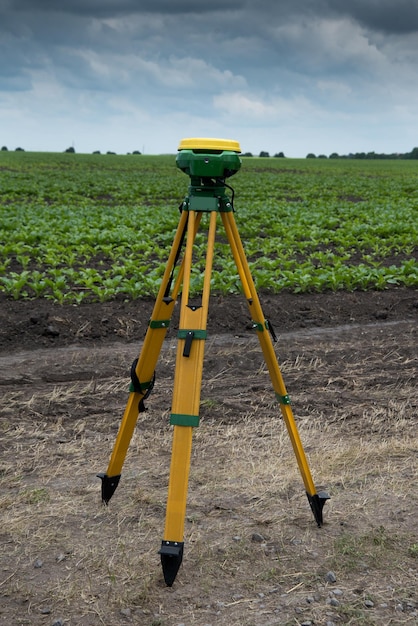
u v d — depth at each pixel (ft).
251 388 21.58
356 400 20.84
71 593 11.23
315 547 12.75
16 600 11.11
